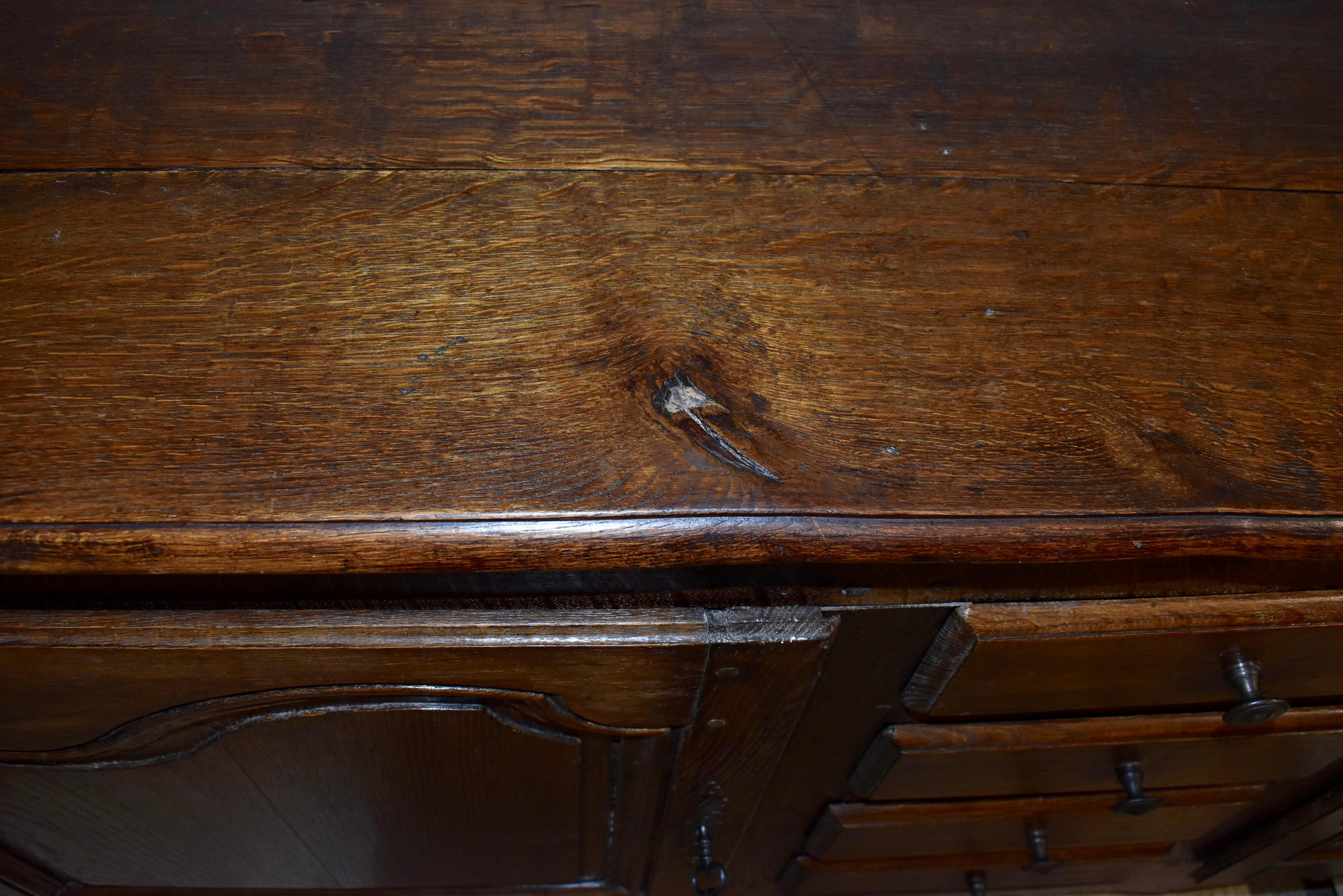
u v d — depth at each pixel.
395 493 0.58
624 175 0.77
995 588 0.66
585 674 0.65
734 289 0.70
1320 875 1.19
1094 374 0.68
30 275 0.68
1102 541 0.60
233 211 0.72
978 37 0.88
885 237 0.74
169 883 0.96
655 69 0.83
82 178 0.74
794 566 0.64
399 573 0.58
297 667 0.63
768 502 0.59
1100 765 0.82
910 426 0.64
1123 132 0.82
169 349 0.65
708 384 0.65
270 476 0.59
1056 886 1.15
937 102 0.83
